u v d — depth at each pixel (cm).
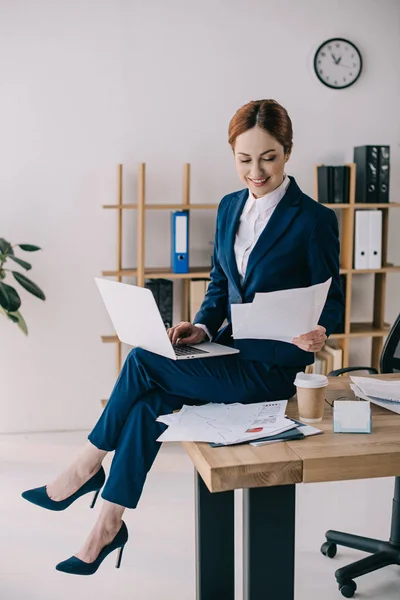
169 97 441
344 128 461
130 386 212
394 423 201
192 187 450
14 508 339
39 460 400
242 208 232
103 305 450
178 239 423
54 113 432
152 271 432
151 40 435
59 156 436
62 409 455
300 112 455
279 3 444
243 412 205
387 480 381
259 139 209
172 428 193
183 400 216
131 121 439
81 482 220
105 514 212
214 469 167
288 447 181
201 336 237
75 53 429
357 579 275
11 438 440
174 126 444
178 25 436
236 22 441
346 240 450
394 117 465
